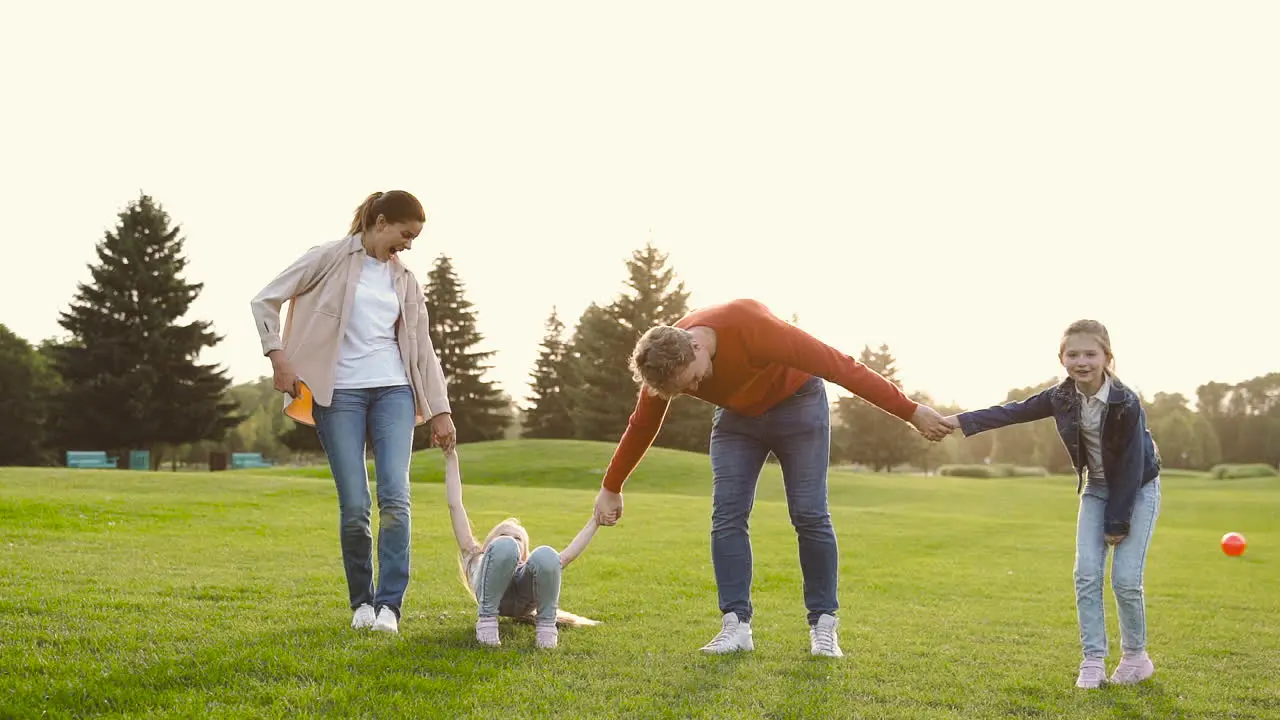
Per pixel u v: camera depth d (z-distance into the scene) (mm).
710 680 3701
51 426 44312
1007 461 91062
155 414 43625
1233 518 20391
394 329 4523
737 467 4473
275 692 3158
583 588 6844
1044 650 4996
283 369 4215
